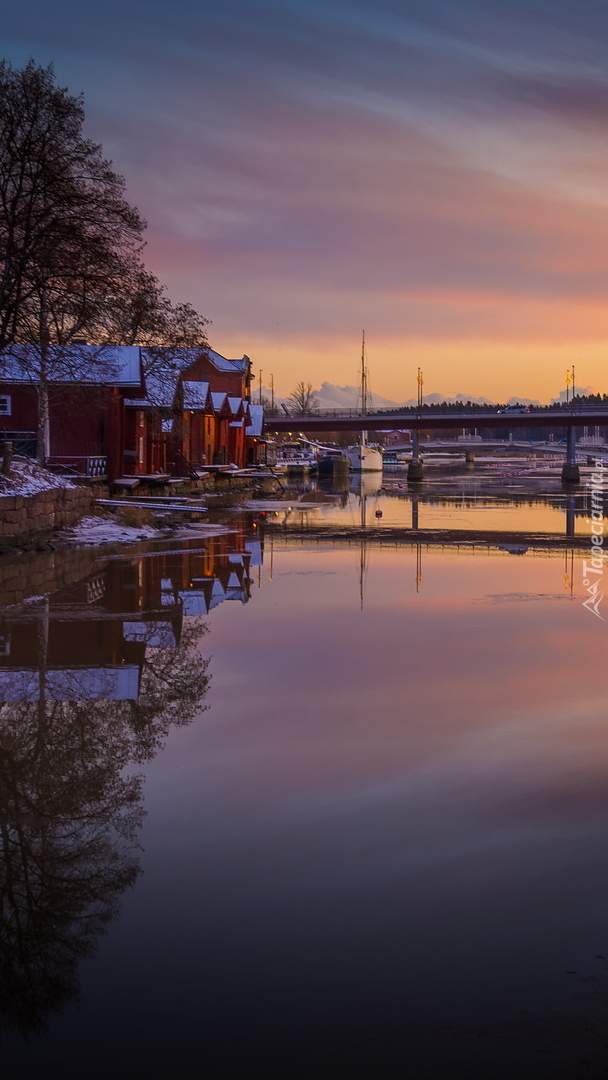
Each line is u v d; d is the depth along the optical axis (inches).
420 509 1918.1
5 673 431.2
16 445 1493.6
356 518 1620.3
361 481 3784.5
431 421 4256.9
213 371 3292.3
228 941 188.9
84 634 527.5
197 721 356.8
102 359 1502.2
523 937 189.9
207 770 298.7
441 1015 162.2
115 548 1038.4
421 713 369.4
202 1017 162.7
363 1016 162.2
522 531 1353.3
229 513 1707.7
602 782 287.4
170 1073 147.6
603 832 246.8
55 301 1211.9
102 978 175.2
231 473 2516.0
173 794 276.5
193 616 594.2
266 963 179.9
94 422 1551.4
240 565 883.4
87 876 219.6
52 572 801.6
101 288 1278.3
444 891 211.5
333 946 186.5
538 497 2490.2
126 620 575.2
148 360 1779.0
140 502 1581.0
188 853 233.3
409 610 629.0
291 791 278.7
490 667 453.7
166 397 1729.8
